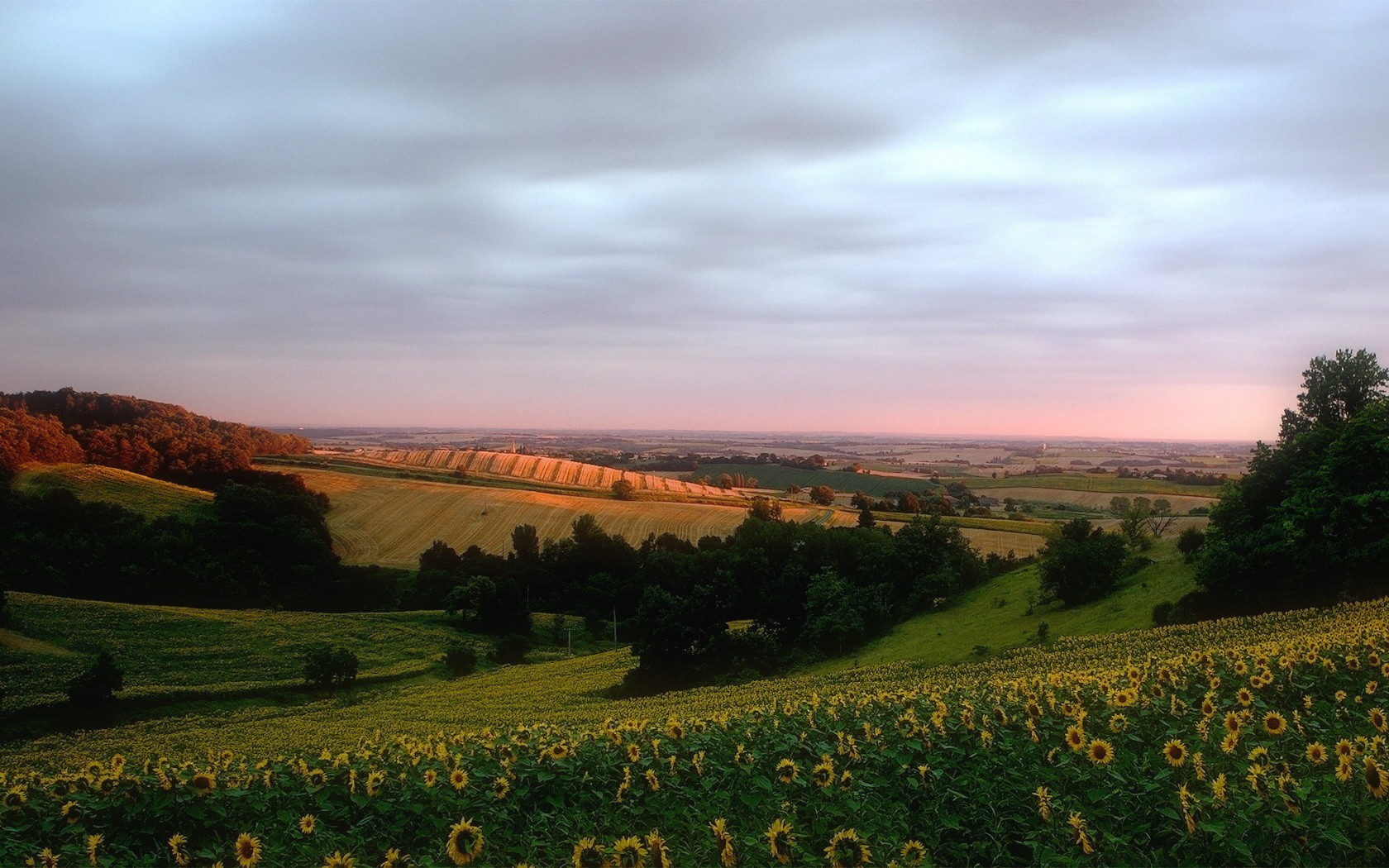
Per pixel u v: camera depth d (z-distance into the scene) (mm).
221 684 65062
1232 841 8164
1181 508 129625
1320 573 42594
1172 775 10109
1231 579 44812
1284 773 9312
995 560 82750
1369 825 8523
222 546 99812
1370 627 21594
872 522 113000
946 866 9344
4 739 50875
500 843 10836
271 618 85438
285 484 129000
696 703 46781
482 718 51250
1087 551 57000
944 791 10586
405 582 105500
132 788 11711
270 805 12000
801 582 75188
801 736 13062
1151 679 14977
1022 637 53188
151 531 98688
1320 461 47562
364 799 11672
